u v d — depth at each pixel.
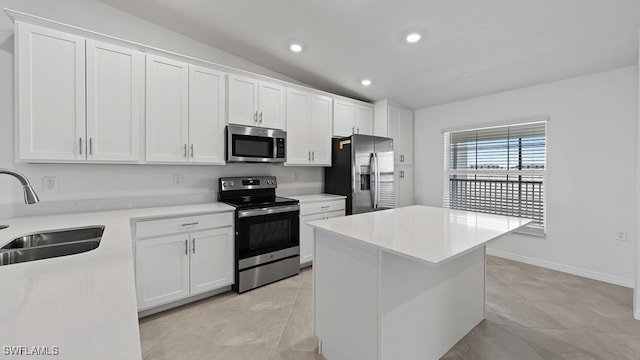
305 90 3.45
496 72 3.11
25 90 1.85
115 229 1.62
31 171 2.12
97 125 2.11
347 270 1.60
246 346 1.90
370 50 2.87
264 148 3.02
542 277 3.04
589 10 2.03
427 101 4.16
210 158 2.69
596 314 2.30
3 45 2.01
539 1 1.98
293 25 2.53
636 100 2.71
